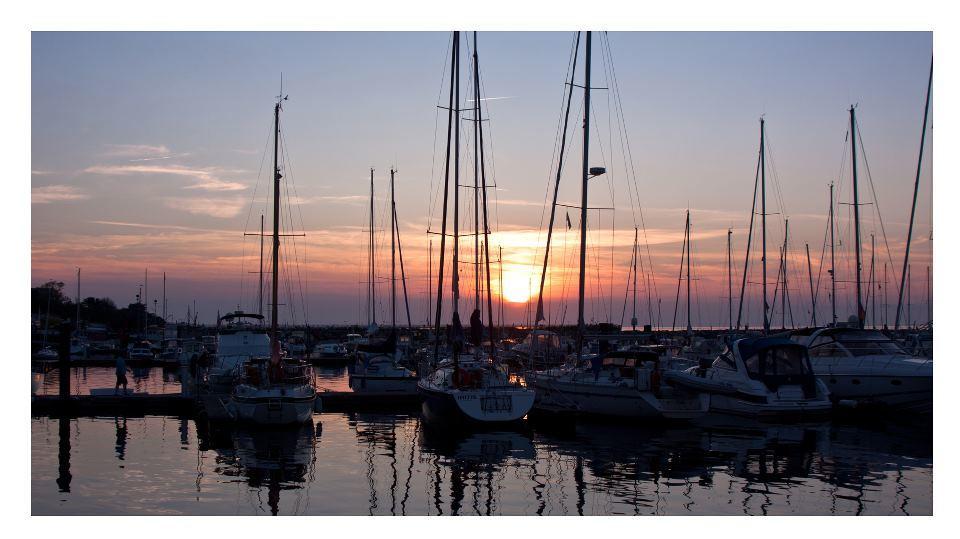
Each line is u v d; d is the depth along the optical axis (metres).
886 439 22.58
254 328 32.59
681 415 24.95
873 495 15.86
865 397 27.25
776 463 19.09
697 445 21.72
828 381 28.02
